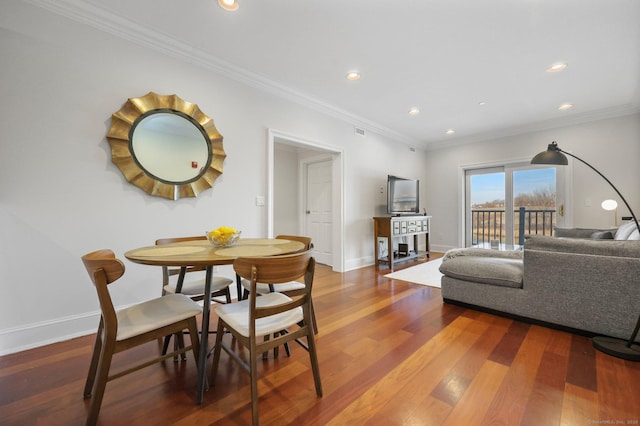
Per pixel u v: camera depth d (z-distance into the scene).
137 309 1.46
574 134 4.51
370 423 1.24
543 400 1.38
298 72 3.04
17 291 1.88
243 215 3.04
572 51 2.62
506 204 5.29
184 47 2.55
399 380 1.55
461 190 5.83
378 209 5.02
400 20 2.20
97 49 2.17
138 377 1.59
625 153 4.08
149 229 2.43
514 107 4.06
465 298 2.67
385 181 5.18
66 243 2.05
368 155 4.81
